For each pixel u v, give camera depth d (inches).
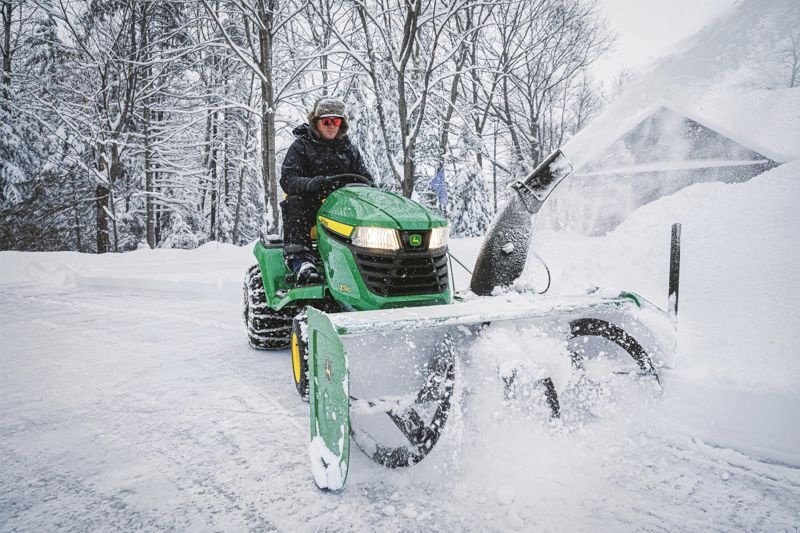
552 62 863.7
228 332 201.8
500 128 948.0
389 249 110.0
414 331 88.4
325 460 80.0
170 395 126.6
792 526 68.1
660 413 99.8
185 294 321.4
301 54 603.5
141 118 783.7
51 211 820.0
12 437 102.2
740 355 107.8
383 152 810.8
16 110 808.3
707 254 172.2
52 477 85.2
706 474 82.0
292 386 132.2
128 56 713.6
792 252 152.8
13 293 339.0
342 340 79.9
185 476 85.0
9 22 817.5
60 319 237.3
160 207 941.2
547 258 231.9
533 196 117.3
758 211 185.8
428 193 779.4
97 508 75.2
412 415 86.3
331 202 123.0
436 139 739.4
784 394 88.2
